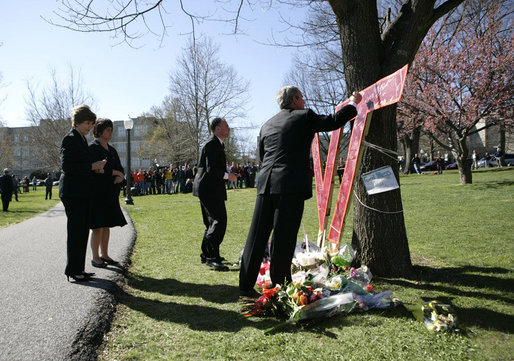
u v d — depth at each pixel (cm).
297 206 327
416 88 1700
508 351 246
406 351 249
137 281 424
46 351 244
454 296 349
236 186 2703
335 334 275
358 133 399
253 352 252
